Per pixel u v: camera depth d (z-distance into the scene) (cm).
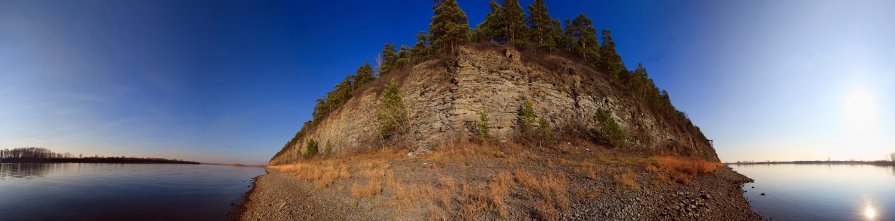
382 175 1920
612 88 4512
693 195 1617
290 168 4256
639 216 1202
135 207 2000
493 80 3534
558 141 3156
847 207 1794
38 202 2206
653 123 4503
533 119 3138
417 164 2358
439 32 4862
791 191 2342
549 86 3731
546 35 5294
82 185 3422
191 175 5428
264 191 2403
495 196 1295
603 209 1236
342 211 1345
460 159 2431
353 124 4397
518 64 3850
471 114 3247
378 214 1223
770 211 1581
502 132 3164
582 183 1628
